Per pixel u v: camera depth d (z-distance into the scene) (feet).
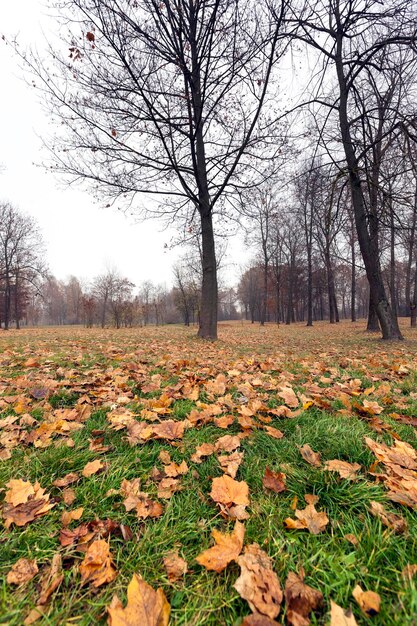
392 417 7.68
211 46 19.12
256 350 21.54
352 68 25.88
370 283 31.24
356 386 10.43
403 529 3.84
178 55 18.48
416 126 20.45
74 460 5.51
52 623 2.82
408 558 3.45
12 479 4.74
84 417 7.48
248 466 5.52
